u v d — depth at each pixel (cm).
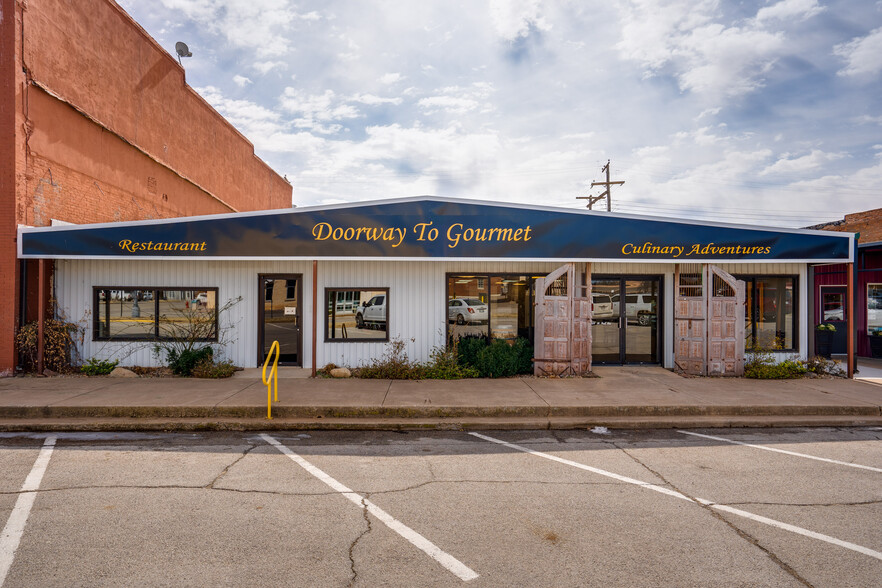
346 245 1146
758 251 1183
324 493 544
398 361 1177
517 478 596
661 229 1172
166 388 1002
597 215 1165
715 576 385
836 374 1223
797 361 1227
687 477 602
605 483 581
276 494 540
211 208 2133
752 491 558
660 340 1290
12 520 470
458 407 873
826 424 852
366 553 415
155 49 1664
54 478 582
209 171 2094
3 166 1110
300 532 452
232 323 1242
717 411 892
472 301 1248
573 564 400
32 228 1119
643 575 385
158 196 1714
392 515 490
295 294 1250
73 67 1280
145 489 550
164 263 1237
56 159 1235
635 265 1282
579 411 884
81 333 1219
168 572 383
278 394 956
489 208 1152
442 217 1149
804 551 425
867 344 1602
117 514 485
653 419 855
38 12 1167
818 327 1555
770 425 849
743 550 425
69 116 1280
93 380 1084
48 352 1161
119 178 1495
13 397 914
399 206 1147
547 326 1159
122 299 1230
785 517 491
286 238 1144
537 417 874
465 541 438
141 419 834
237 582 370
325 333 1229
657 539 444
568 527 467
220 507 504
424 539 441
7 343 1121
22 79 1129
